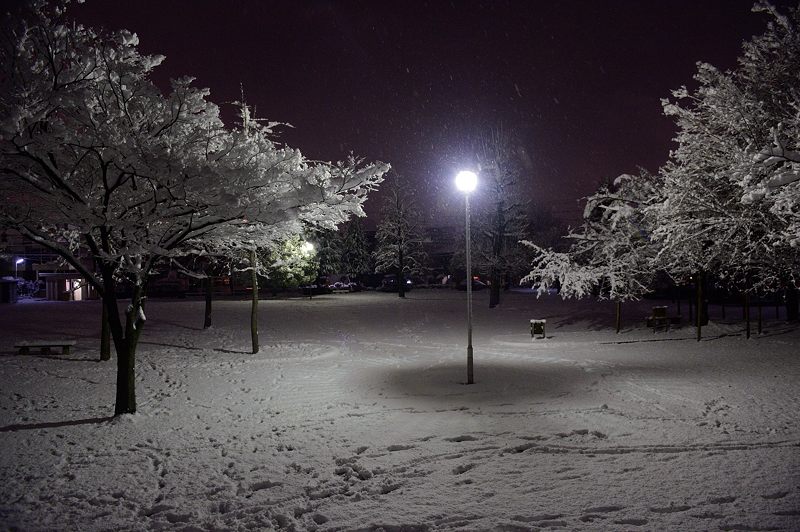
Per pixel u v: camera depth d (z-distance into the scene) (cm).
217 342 2322
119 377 1132
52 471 793
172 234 1072
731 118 1658
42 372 1633
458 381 1498
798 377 1420
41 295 6012
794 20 1686
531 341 2334
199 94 1003
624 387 1355
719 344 2094
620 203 2377
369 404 1223
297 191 955
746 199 775
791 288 2336
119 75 948
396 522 589
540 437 911
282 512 633
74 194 998
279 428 1019
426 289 7350
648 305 4147
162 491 715
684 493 647
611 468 746
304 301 4819
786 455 791
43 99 864
